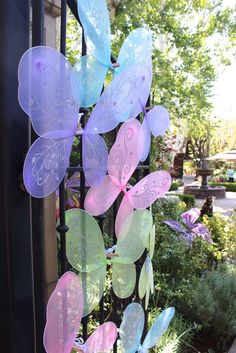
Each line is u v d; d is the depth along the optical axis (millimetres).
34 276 711
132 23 4496
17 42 639
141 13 4695
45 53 658
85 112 836
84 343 944
